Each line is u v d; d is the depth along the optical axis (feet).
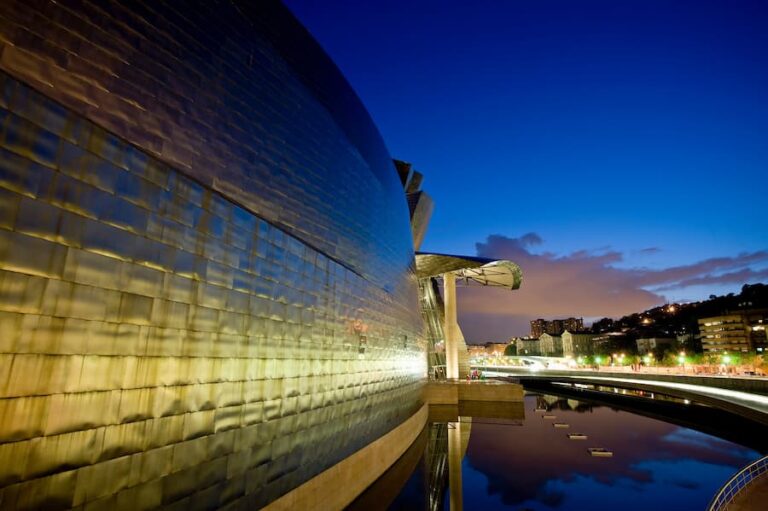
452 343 155.12
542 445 87.25
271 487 31.19
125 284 21.90
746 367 247.50
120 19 24.22
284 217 36.81
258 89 35.22
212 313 27.27
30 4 20.13
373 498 48.55
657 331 478.59
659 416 134.92
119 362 21.16
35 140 18.88
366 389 50.57
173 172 25.63
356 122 54.39
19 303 17.44
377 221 59.06
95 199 20.98
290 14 40.98
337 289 44.65
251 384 30.09
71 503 18.45
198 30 29.53
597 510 53.78
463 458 76.48
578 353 570.46
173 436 23.62
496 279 167.43
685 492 61.00
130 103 24.08
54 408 18.22
